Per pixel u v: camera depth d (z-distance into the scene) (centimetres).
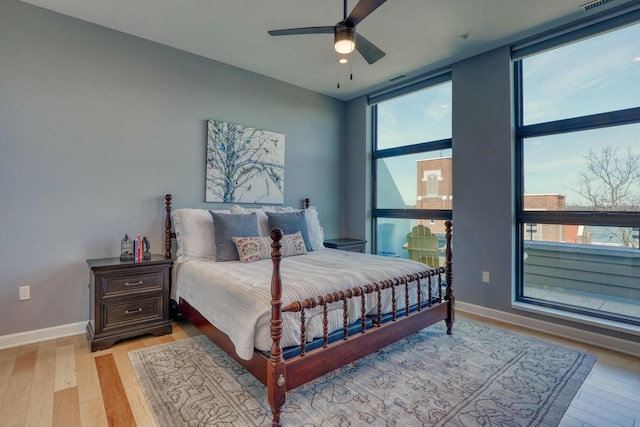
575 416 168
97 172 283
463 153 345
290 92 414
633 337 243
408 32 288
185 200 331
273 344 161
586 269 280
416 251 406
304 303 174
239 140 365
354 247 427
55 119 264
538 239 307
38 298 259
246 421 164
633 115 252
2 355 233
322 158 451
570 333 273
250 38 303
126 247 284
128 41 297
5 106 245
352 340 198
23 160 252
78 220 275
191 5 253
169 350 244
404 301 249
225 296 207
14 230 249
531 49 301
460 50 322
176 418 165
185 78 330
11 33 247
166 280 276
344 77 392
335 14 264
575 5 249
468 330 289
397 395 187
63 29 267
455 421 164
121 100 294
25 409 171
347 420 164
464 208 345
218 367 218
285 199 411
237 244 285
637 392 191
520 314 303
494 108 320
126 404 177
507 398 184
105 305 247
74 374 208
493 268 323
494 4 247
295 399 183
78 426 159
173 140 323
